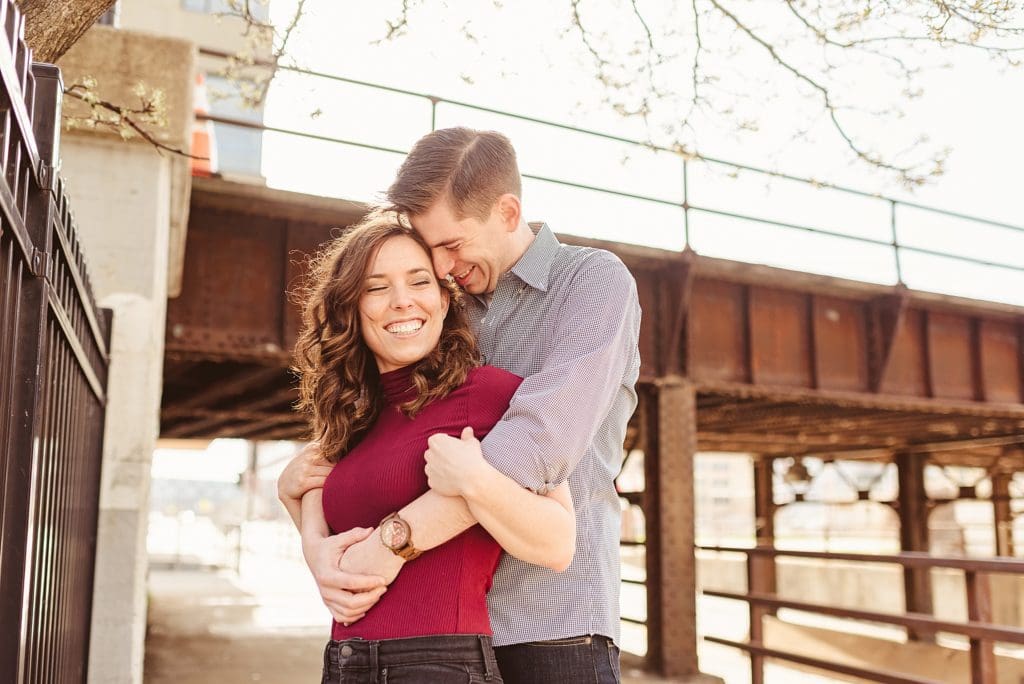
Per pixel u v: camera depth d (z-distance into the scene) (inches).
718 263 365.7
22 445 66.1
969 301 429.7
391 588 59.6
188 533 1492.4
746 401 493.4
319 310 67.8
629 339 68.2
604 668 67.4
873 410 546.0
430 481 58.3
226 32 706.8
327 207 290.4
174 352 287.4
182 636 424.8
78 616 137.8
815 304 404.2
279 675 331.9
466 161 68.2
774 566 876.6
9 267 57.8
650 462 373.4
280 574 863.7
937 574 786.2
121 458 173.0
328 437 66.7
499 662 67.6
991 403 442.3
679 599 358.6
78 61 178.9
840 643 608.7
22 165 64.5
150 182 183.2
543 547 58.8
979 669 190.1
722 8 173.6
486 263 71.1
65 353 99.9
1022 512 872.9
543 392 60.7
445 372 63.1
